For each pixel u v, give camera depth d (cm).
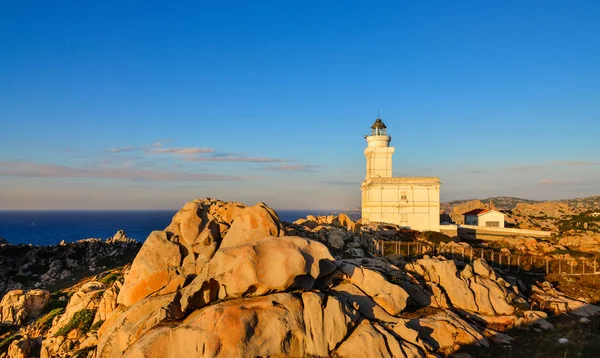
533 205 12150
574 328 4256
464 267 5275
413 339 3481
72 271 9250
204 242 4272
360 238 6981
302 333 3219
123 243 11106
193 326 3062
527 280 5856
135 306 3716
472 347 3684
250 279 3344
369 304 3866
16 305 5956
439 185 8488
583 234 7806
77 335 4128
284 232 4328
